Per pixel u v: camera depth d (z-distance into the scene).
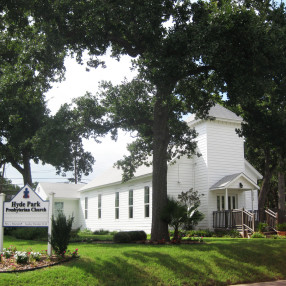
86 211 38.97
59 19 14.90
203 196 25.83
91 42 15.68
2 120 29.14
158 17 14.31
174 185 26.05
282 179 27.84
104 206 34.38
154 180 16.14
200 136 27.00
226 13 13.55
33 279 8.65
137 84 18.64
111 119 18.44
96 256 10.88
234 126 27.55
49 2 14.66
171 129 19.42
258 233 20.53
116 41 16.23
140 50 16.23
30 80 17.69
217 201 25.94
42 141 18.83
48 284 8.52
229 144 27.12
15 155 31.11
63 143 18.53
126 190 30.42
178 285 9.59
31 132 30.33
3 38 17.98
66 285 8.64
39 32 15.88
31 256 10.38
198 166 26.69
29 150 32.94
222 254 12.10
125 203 30.36
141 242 15.40
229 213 23.55
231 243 14.46
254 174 29.06
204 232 23.48
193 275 10.22
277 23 14.38
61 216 10.75
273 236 19.89
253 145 19.12
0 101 27.81
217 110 27.33
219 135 26.86
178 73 14.31
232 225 23.08
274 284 10.39
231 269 11.09
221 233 23.19
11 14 14.75
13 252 11.80
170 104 17.06
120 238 15.91
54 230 10.57
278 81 15.32
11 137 29.89
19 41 16.83
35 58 16.31
